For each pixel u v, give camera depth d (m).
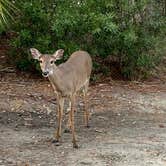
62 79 8.69
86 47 13.05
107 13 12.79
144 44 13.35
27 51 13.04
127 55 13.45
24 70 13.37
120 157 8.07
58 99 8.84
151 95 12.48
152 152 8.39
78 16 12.33
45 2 12.86
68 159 7.91
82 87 9.87
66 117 10.35
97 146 8.59
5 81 12.56
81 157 8.02
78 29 12.59
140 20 13.58
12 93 11.65
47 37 12.66
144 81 13.70
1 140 8.77
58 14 12.38
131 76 13.66
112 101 11.70
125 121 10.35
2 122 9.87
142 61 13.36
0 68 13.34
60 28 12.19
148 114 10.99
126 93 12.45
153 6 14.05
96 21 12.41
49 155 8.08
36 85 12.42
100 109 11.09
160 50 14.01
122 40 13.02
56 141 8.70
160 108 11.49
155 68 14.73
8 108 10.70
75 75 9.11
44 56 8.67
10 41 13.57
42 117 10.33
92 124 10.02
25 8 12.70
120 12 13.37
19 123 9.85
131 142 8.91
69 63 9.20
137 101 11.86
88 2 12.77
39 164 7.68
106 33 12.81
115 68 13.91
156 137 9.30
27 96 11.50
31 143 8.65
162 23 13.68
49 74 8.52
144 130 9.75
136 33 13.32
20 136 9.02
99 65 13.39
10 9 12.47
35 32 12.96
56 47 12.76
